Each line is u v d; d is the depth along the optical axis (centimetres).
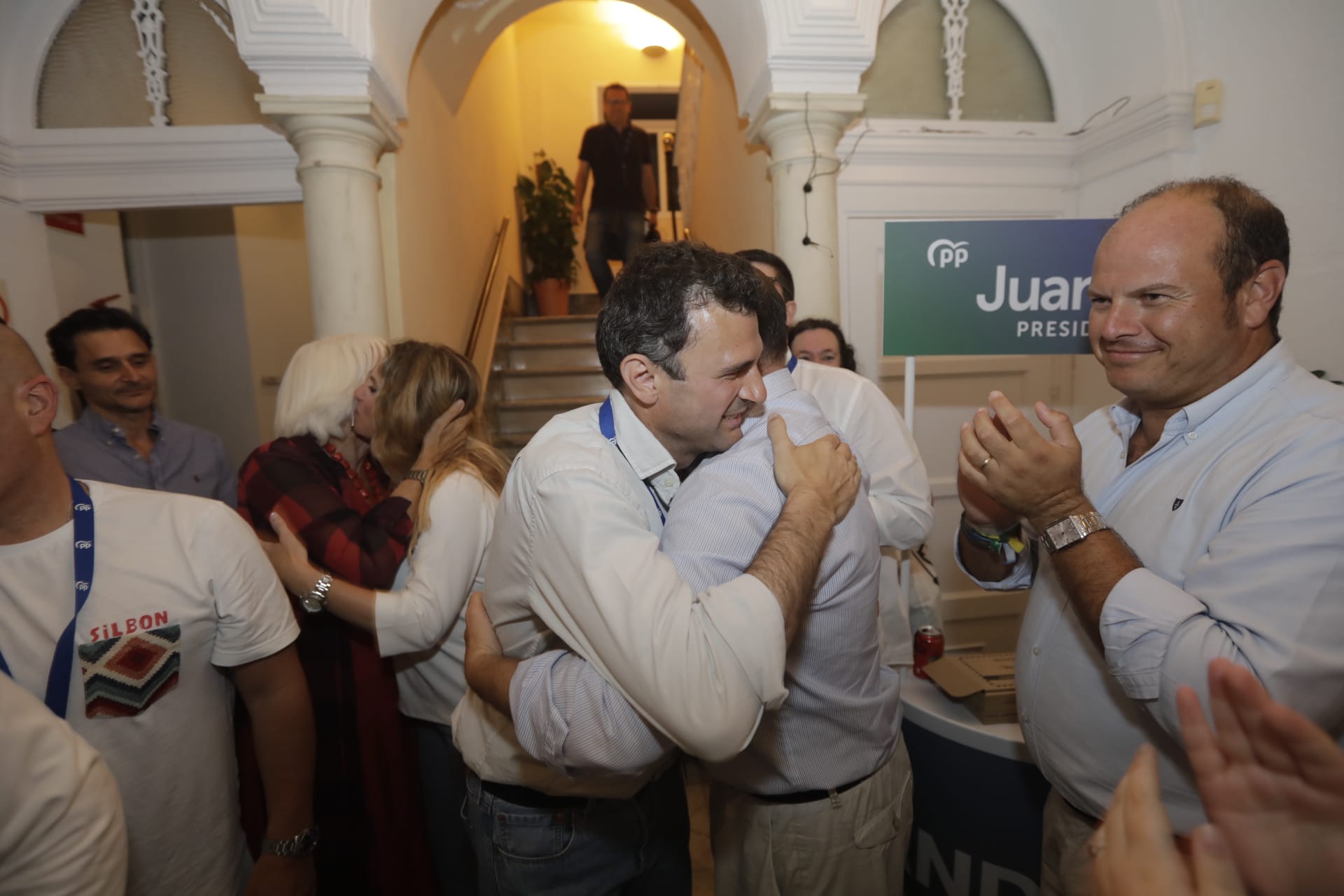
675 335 76
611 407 89
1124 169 260
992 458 90
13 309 244
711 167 422
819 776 97
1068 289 181
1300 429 80
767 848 101
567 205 609
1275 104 214
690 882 119
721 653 66
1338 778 40
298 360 147
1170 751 87
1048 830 107
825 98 234
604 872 102
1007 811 134
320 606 124
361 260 234
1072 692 97
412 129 292
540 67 666
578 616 73
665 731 67
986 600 295
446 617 122
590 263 507
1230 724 43
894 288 181
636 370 79
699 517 78
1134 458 105
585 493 75
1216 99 229
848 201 275
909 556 184
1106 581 82
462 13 313
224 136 253
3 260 242
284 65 216
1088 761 95
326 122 222
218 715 105
